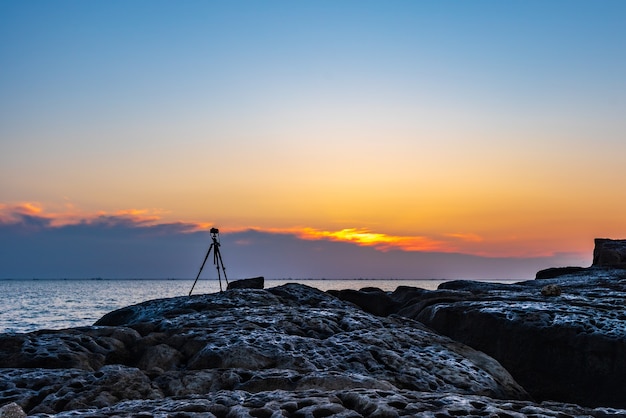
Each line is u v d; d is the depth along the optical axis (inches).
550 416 276.2
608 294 898.1
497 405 297.6
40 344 525.3
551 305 746.8
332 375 397.7
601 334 650.8
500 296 862.5
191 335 571.5
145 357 532.4
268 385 399.5
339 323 666.8
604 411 307.9
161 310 764.6
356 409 290.0
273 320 645.9
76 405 367.6
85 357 514.9
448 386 516.7
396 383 506.6
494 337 697.6
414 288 982.4
